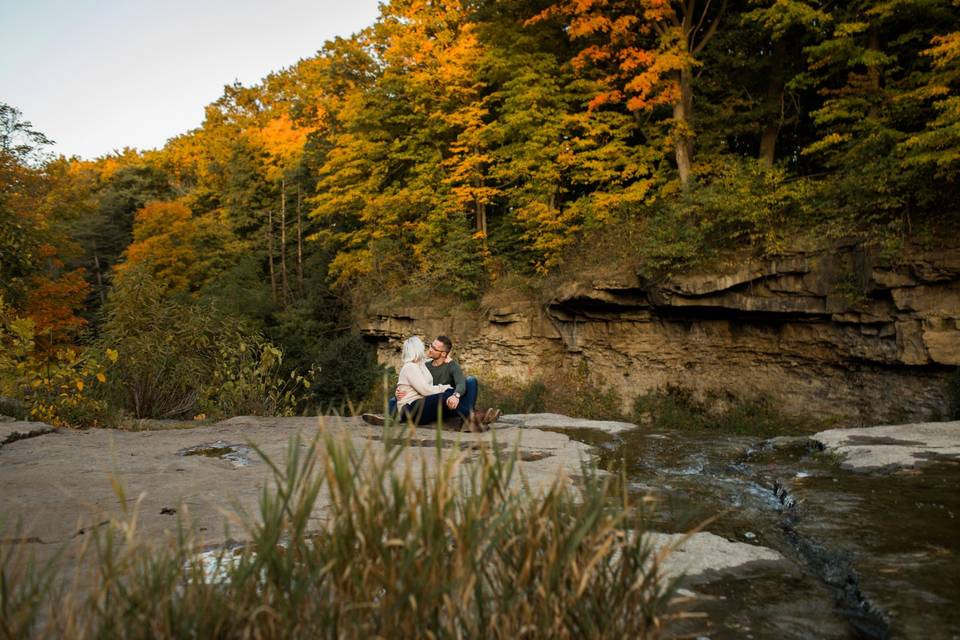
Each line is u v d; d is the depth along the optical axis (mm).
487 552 1535
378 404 25484
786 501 3979
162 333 10164
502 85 24500
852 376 16359
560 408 21766
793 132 23016
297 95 46688
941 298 14227
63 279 25625
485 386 23812
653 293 18875
